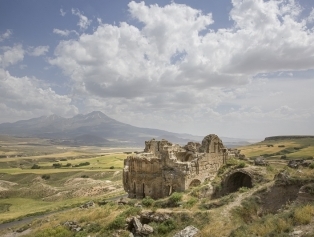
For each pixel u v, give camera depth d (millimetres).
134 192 64562
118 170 162375
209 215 35625
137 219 38969
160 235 34500
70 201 95438
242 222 33719
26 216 77500
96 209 51031
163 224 36250
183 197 45906
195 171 57062
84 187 120312
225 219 34156
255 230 25297
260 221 27141
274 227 24359
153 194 60438
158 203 44438
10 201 110438
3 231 59281
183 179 54750
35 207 95375
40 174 166375
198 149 66375
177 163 57062
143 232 35562
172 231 34844
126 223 39625
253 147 181500
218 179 53969
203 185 52188
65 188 129250
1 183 146000
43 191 125375
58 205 89438
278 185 38219
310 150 134750
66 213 58250
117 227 39094
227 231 29828
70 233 43125
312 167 41406
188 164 55750
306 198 30266
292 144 170375
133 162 64875
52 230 44656
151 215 39531
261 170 50156
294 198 36312
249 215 35875
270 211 36438
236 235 25391
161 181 59656
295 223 24344
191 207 40750
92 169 171875
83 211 53406
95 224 42562
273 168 51844
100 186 118062
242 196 40062
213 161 61594
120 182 126125
